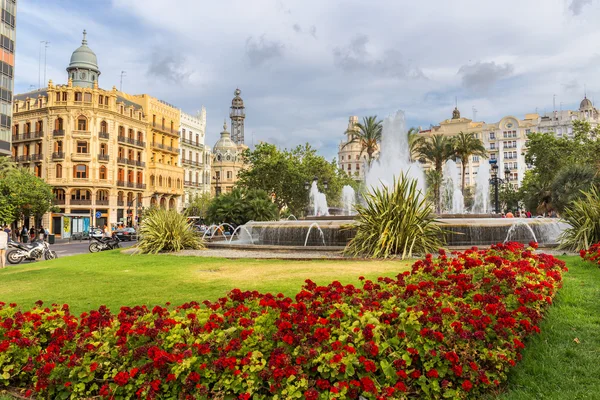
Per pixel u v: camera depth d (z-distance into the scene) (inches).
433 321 146.1
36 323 174.6
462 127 4505.4
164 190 2564.0
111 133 2190.0
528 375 153.4
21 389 156.3
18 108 2206.0
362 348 134.5
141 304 269.7
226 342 145.2
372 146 1866.4
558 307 229.1
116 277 389.7
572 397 138.2
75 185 2076.8
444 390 133.0
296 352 135.5
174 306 259.0
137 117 2417.6
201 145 3122.5
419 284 188.5
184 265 462.9
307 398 122.3
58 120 2100.1
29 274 433.7
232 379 132.3
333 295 173.2
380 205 490.6
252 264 447.2
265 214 1312.7
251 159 2036.2
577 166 1545.3
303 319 149.6
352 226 540.4
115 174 2203.5
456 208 1897.1
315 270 378.0
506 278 198.5
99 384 148.3
